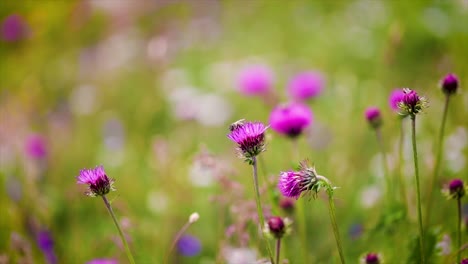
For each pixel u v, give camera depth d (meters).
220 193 1.42
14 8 2.88
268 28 2.64
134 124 2.02
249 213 1.19
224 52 2.51
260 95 1.77
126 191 1.59
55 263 1.33
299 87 1.68
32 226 1.38
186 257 1.37
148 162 1.72
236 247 1.23
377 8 2.39
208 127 1.86
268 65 2.22
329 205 1.01
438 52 2.01
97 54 2.54
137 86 2.21
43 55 2.64
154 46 2.20
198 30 2.63
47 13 2.81
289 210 1.20
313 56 2.31
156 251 1.36
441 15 2.09
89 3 2.83
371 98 1.78
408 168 1.33
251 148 1.02
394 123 1.45
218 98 1.95
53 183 1.67
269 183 1.15
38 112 2.13
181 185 1.47
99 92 2.22
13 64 2.60
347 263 1.26
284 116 1.22
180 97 2.01
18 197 1.42
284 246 1.17
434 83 1.69
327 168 1.47
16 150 1.66
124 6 2.83
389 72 1.90
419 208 1.04
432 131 1.43
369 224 1.29
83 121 2.06
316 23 2.53
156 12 2.84
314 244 1.33
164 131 1.97
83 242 1.41
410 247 1.15
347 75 1.99
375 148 1.55
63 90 2.39
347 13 2.50
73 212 1.52
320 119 1.81
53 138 1.90
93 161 1.84
